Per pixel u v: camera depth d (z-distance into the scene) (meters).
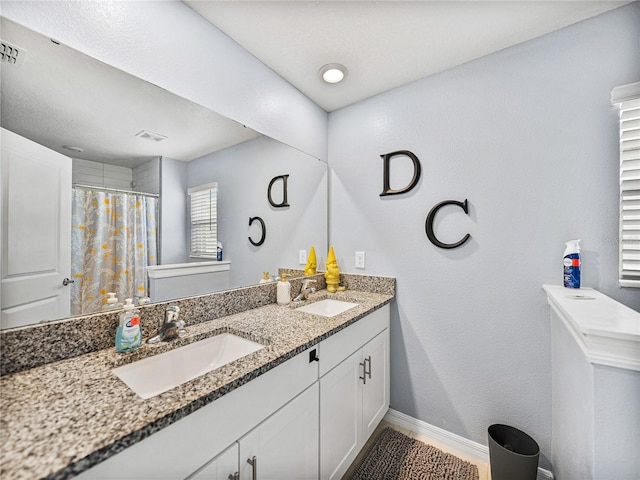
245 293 1.51
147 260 1.15
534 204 1.39
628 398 0.75
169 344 1.02
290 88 1.77
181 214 1.26
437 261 1.66
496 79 1.48
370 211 1.92
